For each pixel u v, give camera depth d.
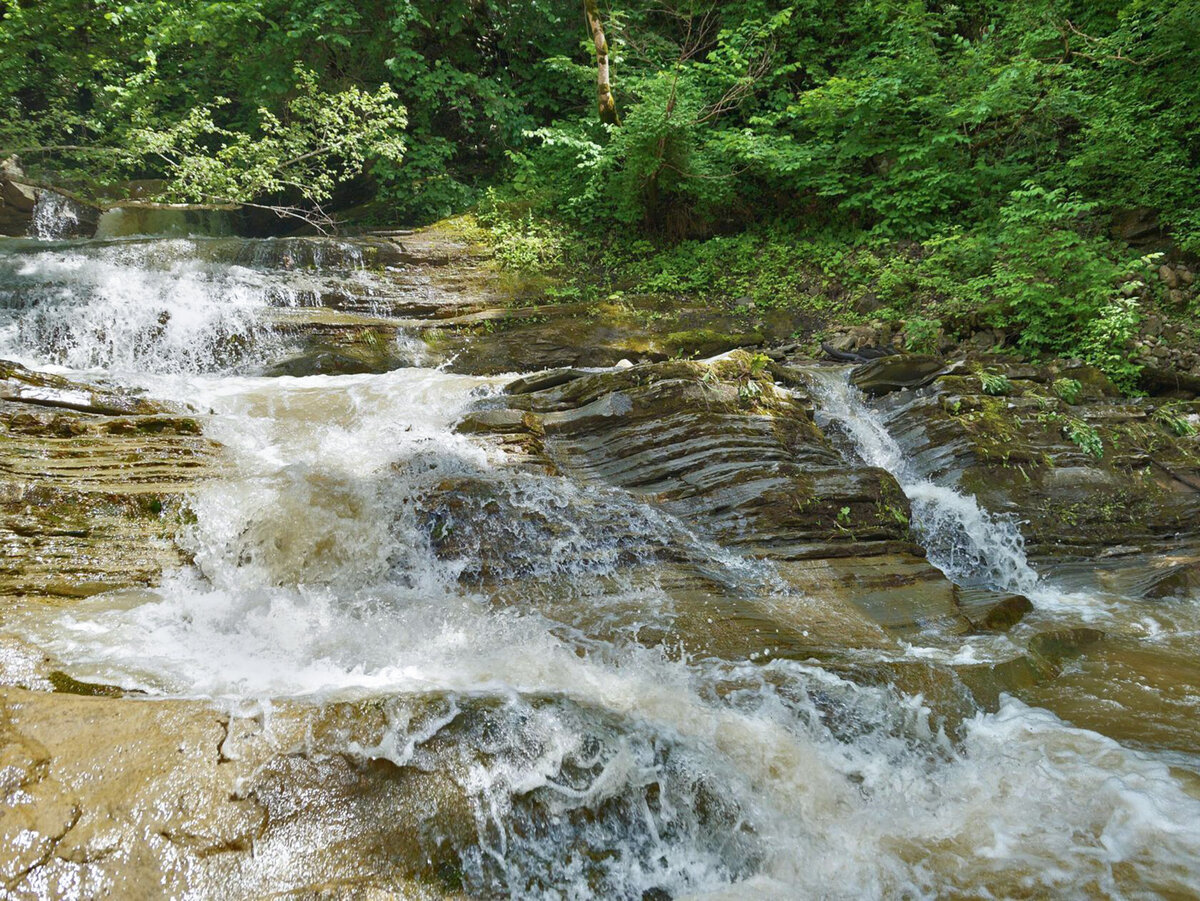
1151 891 2.92
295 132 14.41
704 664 4.30
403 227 15.87
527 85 16.97
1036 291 9.91
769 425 6.94
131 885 2.35
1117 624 5.73
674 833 3.13
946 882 3.00
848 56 15.05
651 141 12.59
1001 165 12.22
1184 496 7.56
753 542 5.91
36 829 2.40
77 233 14.26
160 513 4.74
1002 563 6.93
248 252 11.49
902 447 8.05
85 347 8.65
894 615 5.27
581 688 3.76
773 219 14.15
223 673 3.49
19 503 4.41
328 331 9.52
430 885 2.61
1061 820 3.37
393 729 3.00
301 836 2.60
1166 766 3.71
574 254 13.27
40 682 3.12
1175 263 10.76
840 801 3.48
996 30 14.00
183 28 14.55
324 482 5.19
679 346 10.85
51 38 16.36
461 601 4.73
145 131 14.17
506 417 6.86
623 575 5.21
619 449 6.78
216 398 6.86
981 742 4.02
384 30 15.16
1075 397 8.72
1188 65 11.40
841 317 11.66
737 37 13.56
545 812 2.96
